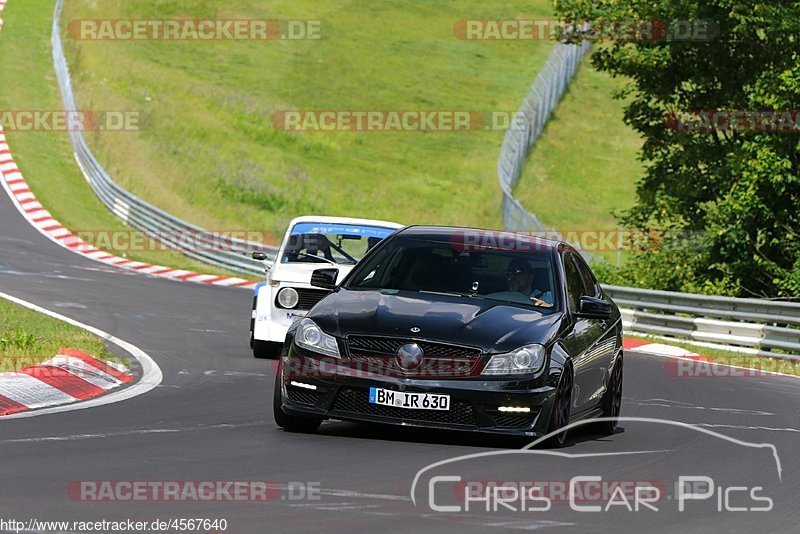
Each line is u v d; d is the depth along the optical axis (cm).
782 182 9088
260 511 2252
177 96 19012
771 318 7231
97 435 3086
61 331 5416
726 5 9419
